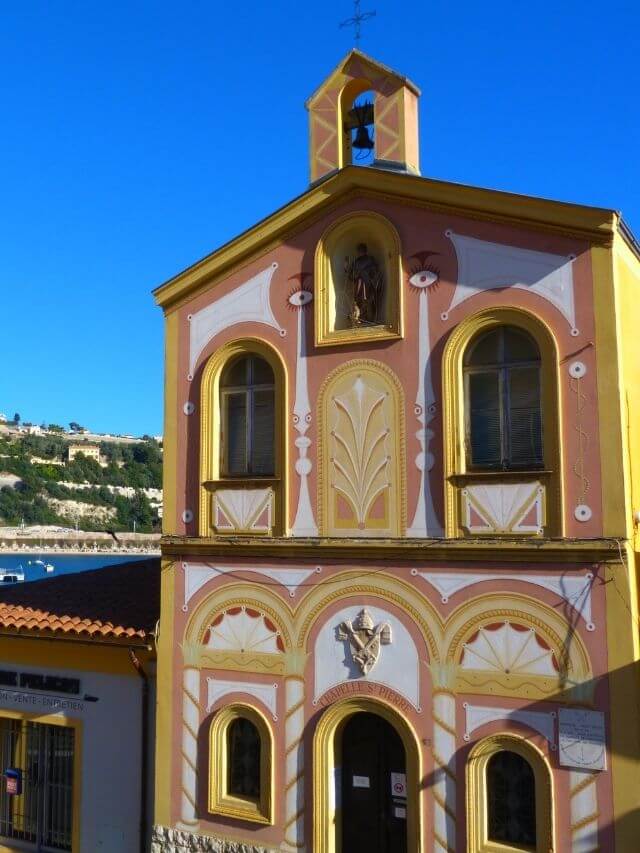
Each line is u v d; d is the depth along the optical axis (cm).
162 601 1345
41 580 1923
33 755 1554
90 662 1477
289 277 1288
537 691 1073
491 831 1098
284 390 1264
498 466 1130
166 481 1355
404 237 1208
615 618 1035
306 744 1211
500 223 1147
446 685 1126
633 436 1120
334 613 1210
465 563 1128
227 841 1248
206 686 1298
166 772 1313
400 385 1191
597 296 1079
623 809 1012
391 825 1188
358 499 1203
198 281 1355
